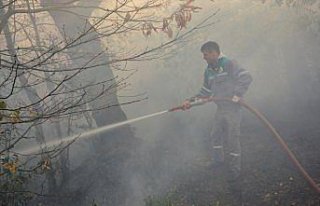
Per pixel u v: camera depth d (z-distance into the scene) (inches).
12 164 137.5
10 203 183.6
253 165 217.9
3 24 171.9
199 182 215.2
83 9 237.9
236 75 195.6
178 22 147.5
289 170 204.5
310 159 209.8
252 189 198.4
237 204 190.9
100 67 240.7
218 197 199.6
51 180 224.1
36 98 233.0
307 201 176.6
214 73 202.4
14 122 120.0
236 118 201.2
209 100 198.2
